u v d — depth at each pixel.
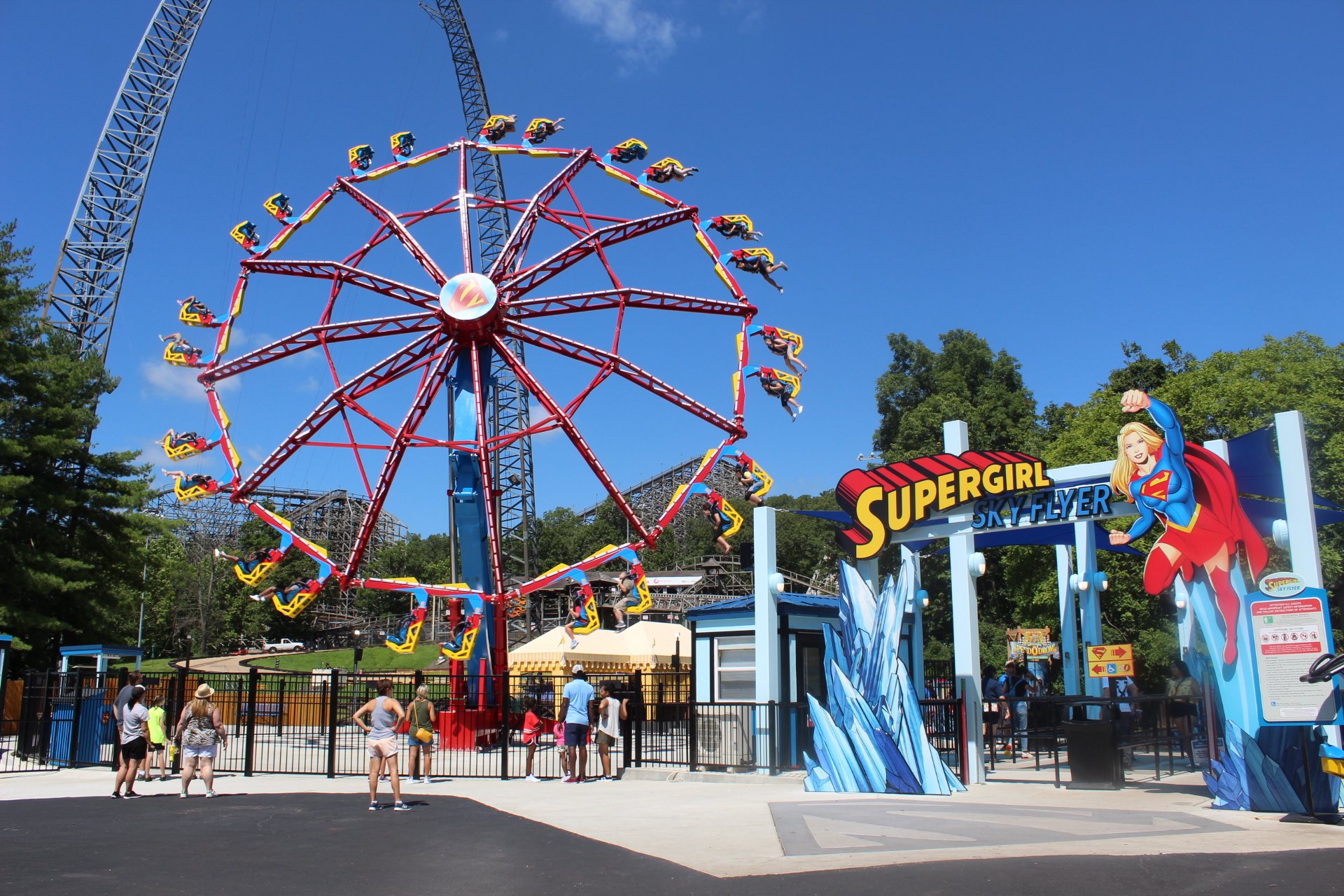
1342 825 12.09
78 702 24.48
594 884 9.15
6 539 41.53
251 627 99.88
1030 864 9.42
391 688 15.72
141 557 48.44
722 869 9.71
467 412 32.53
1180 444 14.89
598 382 32.06
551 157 35.44
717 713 20.44
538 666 37.53
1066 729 17.38
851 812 13.41
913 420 56.53
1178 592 16.25
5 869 10.31
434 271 33.47
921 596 22.16
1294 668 12.71
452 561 33.28
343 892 8.95
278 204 33.56
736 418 32.28
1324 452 34.53
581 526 144.50
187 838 12.44
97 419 46.81
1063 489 16.61
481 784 19.80
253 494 32.28
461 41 92.44
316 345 32.72
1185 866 9.25
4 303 43.59
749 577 87.56
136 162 72.75
